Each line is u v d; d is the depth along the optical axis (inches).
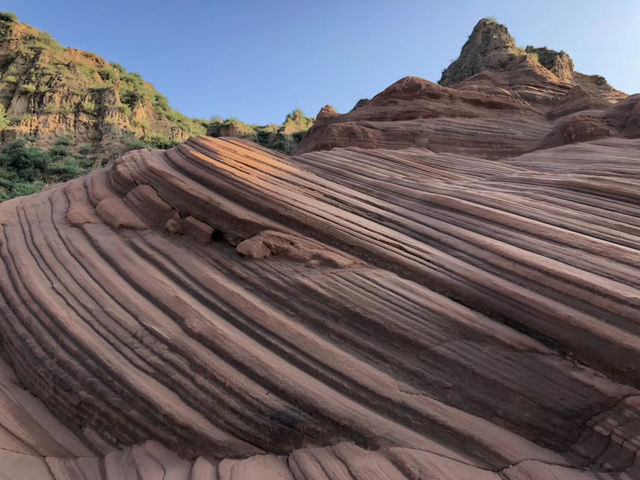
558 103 943.0
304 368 200.2
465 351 195.6
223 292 248.2
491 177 435.8
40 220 378.0
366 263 264.4
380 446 163.6
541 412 172.1
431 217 320.2
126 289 260.2
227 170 352.8
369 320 216.1
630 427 157.8
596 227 274.1
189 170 369.7
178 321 230.2
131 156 446.0
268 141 2758.4
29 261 299.9
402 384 188.7
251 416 181.2
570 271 213.8
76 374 208.2
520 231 273.0
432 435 169.5
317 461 162.2
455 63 2085.4
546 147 773.3
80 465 179.2
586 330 183.9
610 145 582.6
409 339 203.9
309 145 1134.4
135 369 205.0
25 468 166.4
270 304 241.3
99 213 369.1
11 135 1819.6
